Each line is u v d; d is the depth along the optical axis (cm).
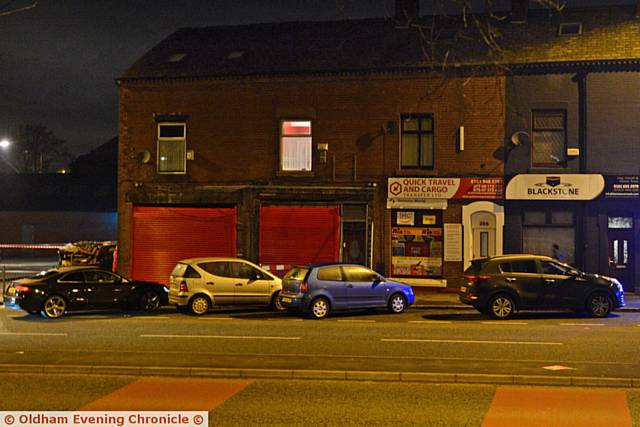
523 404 936
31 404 948
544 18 2653
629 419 857
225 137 2628
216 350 1354
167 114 2656
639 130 2362
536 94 2427
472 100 2469
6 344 1431
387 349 1361
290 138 2605
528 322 1809
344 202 2548
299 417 873
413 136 2536
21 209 5734
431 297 2373
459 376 1071
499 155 2445
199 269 2011
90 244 2783
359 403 945
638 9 2544
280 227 2586
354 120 2548
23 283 1952
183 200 2642
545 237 2434
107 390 1027
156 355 1270
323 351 1341
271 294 2064
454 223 2472
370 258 2517
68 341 1474
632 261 2384
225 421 858
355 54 2619
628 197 2361
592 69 2388
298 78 2578
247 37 2891
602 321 1825
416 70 2497
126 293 2044
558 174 2398
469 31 2641
